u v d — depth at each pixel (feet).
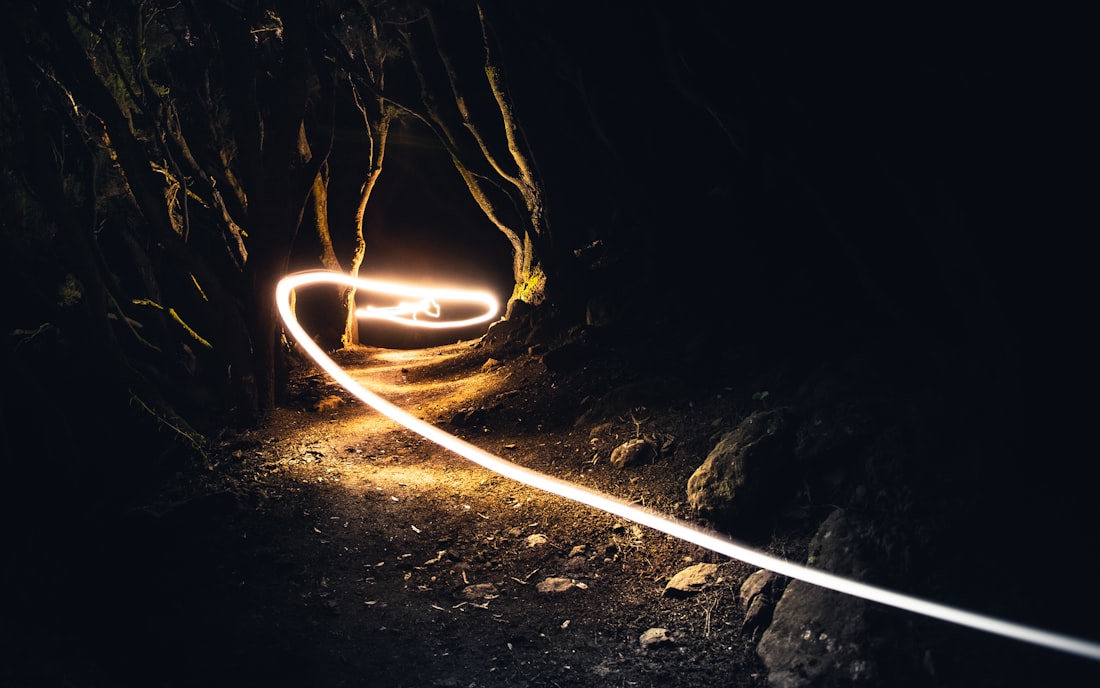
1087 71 15.31
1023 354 17.44
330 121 47.37
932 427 20.17
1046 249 17.08
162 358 35.88
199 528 23.70
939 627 15.96
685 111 42.55
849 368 24.52
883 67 18.10
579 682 17.48
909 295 21.66
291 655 18.45
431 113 54.75
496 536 24.13
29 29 28.53
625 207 49.83
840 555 18.85
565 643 18.98
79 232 28.60
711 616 19.39
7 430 25.17
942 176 17.30
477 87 50.72
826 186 21.42
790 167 22.85
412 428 33.19
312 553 22.90
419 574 22.21
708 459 23.85
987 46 15.94
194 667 17.89
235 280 37.04
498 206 62.39
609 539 23.29
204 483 27.84
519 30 44.68
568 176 51.88
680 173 43.24
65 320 30.53
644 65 41.68
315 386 43.62
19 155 29.07
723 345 31.99
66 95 31.45
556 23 41.42
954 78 16.87
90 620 19.40
